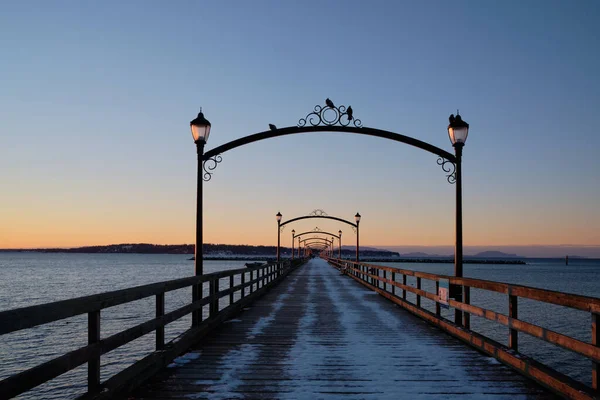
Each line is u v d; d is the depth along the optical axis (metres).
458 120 9.34
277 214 31.16
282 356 6.82
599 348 4.19
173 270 98.25
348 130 11.43
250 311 11.98
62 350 16.30
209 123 9.91
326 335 8.52
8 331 3.04
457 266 9.11
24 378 3.17
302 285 21.48
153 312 24.95
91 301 4.15
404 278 13.31
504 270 125.44
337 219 35.06
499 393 5.12
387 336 8.44
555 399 4.92
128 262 173.75
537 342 19.89
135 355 14.99
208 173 11.03
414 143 10.88
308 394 5.09
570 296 4.66
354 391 5.20
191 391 5.14
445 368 6.15
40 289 45.66
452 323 8.73
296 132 11.45
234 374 5.83
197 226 9.72
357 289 19.20
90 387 4.27
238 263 165.12
